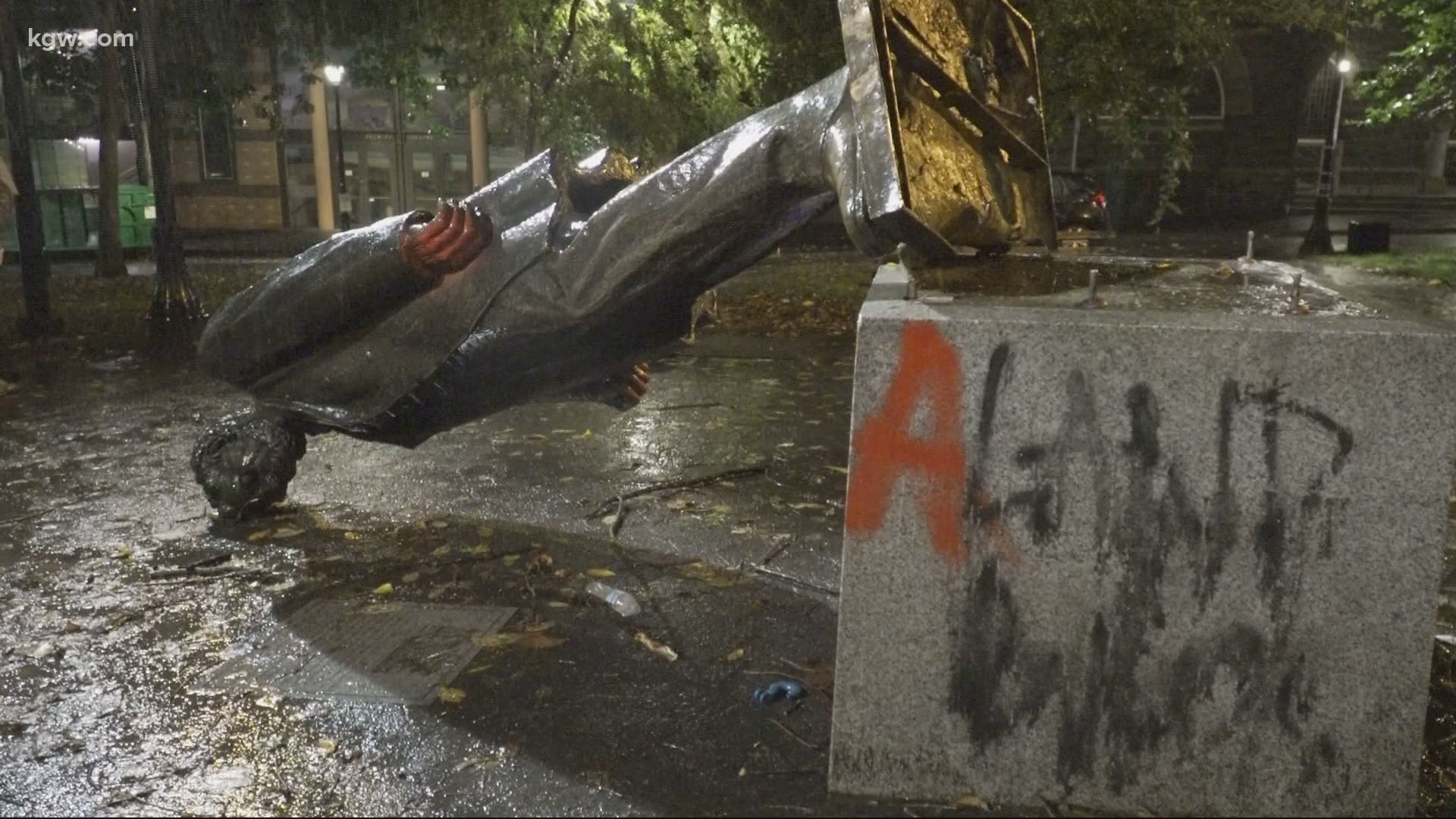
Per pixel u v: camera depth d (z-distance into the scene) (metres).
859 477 3.13
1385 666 3.02
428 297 4.93
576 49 14.18
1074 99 12.24
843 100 3.90
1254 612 3.05
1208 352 2.94
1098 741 3.17
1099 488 3.05
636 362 4.98
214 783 3.39
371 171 31.86
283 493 6.04
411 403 5.16
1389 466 2.93
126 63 19.89
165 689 4.02
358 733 3.68
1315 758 3.09
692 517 5.98
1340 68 22.14
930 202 3.72
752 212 4.14
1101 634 3.12
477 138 30.59
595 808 3.24
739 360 10.78
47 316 12.80
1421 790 3.38
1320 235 22.98
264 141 30.66
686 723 3.74
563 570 5.18
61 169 26.83
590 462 7.10
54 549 5.57
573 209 4.91
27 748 3.61
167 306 13.52
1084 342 2.98
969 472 3.08
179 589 5.00
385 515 6.03
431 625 4.55
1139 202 30.86
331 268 4.99
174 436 8.06
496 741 3.63
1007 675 3.17
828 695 3.96
